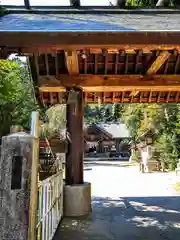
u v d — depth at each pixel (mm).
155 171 15055
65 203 5172
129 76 5500
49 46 3160
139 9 5102
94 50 3447
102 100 6836
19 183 2129
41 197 2926
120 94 6684
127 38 3148
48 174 5277
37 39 3121
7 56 3398
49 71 5508
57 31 3109
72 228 4262
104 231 4098
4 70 6195
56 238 3758
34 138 2238
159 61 4684
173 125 14664
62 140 5598
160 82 5500
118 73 5566
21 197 2109
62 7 5043
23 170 2145
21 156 2164
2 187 2119
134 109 19453
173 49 3459
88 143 36312
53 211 3912
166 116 14852
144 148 16125
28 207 2109
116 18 4398
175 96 6742
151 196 7324
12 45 3111
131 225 4430
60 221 4707
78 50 3430
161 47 3295
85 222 4637
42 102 6309
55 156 5906
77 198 5199
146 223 4562
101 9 5070
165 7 5289
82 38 3145
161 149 15164
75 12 4918
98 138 37000
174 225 4426
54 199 4020
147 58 5094
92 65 5391
